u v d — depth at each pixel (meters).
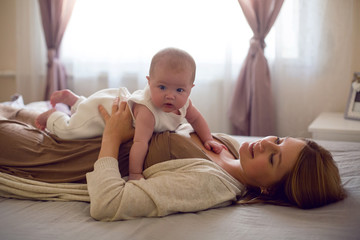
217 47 2.76
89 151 1.28
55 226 0.98
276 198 1.21
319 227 0.97
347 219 1.01
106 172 1.09
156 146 1.21
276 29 2.54
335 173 1.15
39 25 3.18
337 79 2.48
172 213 1.08
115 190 1.04
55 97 1.51
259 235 0.93
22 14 3.18
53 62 3.04
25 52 3.23
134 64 2.99
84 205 1.15
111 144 1.19
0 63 3.47
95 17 3.00
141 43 2.87
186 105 1.29
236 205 1.19
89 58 3.07
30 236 0.91
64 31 3.02
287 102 2.60
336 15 2.42
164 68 1.11
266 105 2.54
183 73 1.11
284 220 1.03
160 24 2.82
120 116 1.24
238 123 2.64
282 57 2.56
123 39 2.96
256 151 1.20
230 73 2.68
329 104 2.53
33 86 3.23
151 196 1.03
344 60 2.45
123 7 2.91
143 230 0.96
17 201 1.19
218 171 1.17
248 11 2.49
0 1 3.36
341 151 1.61
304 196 1.12
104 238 0.90
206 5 2.72
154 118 1.20
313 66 2.52
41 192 1.20
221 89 2.82
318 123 2.14
